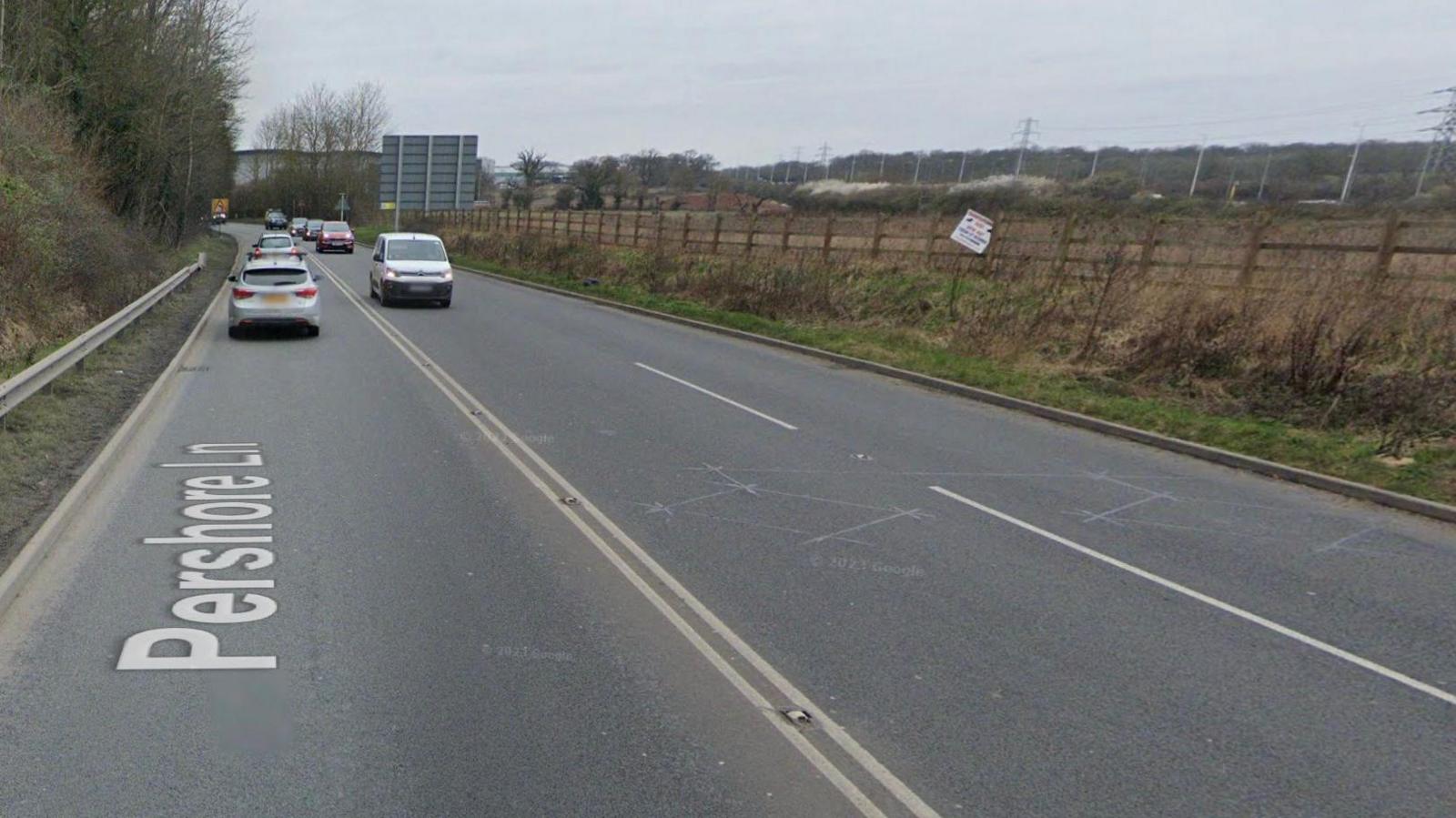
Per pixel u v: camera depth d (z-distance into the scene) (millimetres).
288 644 5207
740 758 4273
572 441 10234
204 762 4094
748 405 12766
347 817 3754
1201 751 4480
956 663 5297
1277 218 25844
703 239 34938
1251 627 5969
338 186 102000
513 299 27750
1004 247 23078
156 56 34531
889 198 58094
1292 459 10258
